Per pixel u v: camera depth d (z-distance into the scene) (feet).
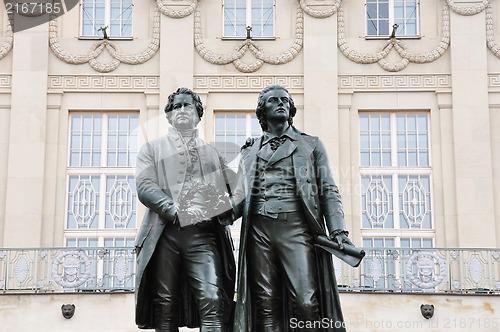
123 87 81.66
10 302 64.75
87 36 82.38
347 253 30.71
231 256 31.91
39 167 79.92
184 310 31.48
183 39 82.23
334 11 82.53
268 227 31.01
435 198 79.61
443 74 81.66
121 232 79.25
